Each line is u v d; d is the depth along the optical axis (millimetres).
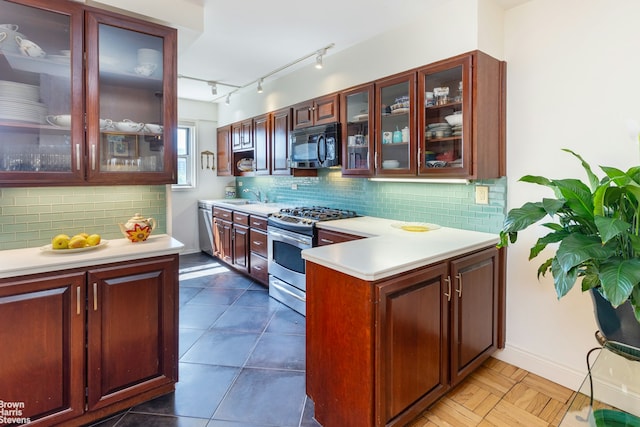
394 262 1562
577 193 1357
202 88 4352
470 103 2068
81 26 1744
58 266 1531
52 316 1530
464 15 2092
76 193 2016
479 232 2352
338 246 1911
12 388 1455
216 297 3504
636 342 1316
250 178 5301
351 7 2260
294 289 3164
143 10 2020
